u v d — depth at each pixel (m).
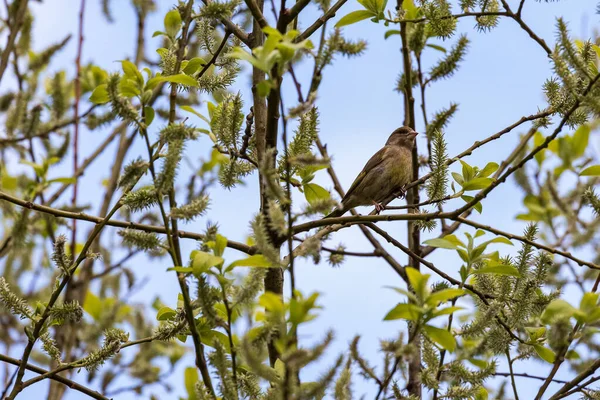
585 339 12.05
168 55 9.98
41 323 9.22
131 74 8.84
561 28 9.75
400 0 13.22
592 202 10.87
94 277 17.11
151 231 10.67
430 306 7.51
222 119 10.87
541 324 10.28
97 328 16.22
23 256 17.44
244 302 7.84
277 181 9.22
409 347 7.26
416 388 11.59
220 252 8.22
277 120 10.52
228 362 7.80
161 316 9.70
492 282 10.40
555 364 9.74
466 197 11.18
